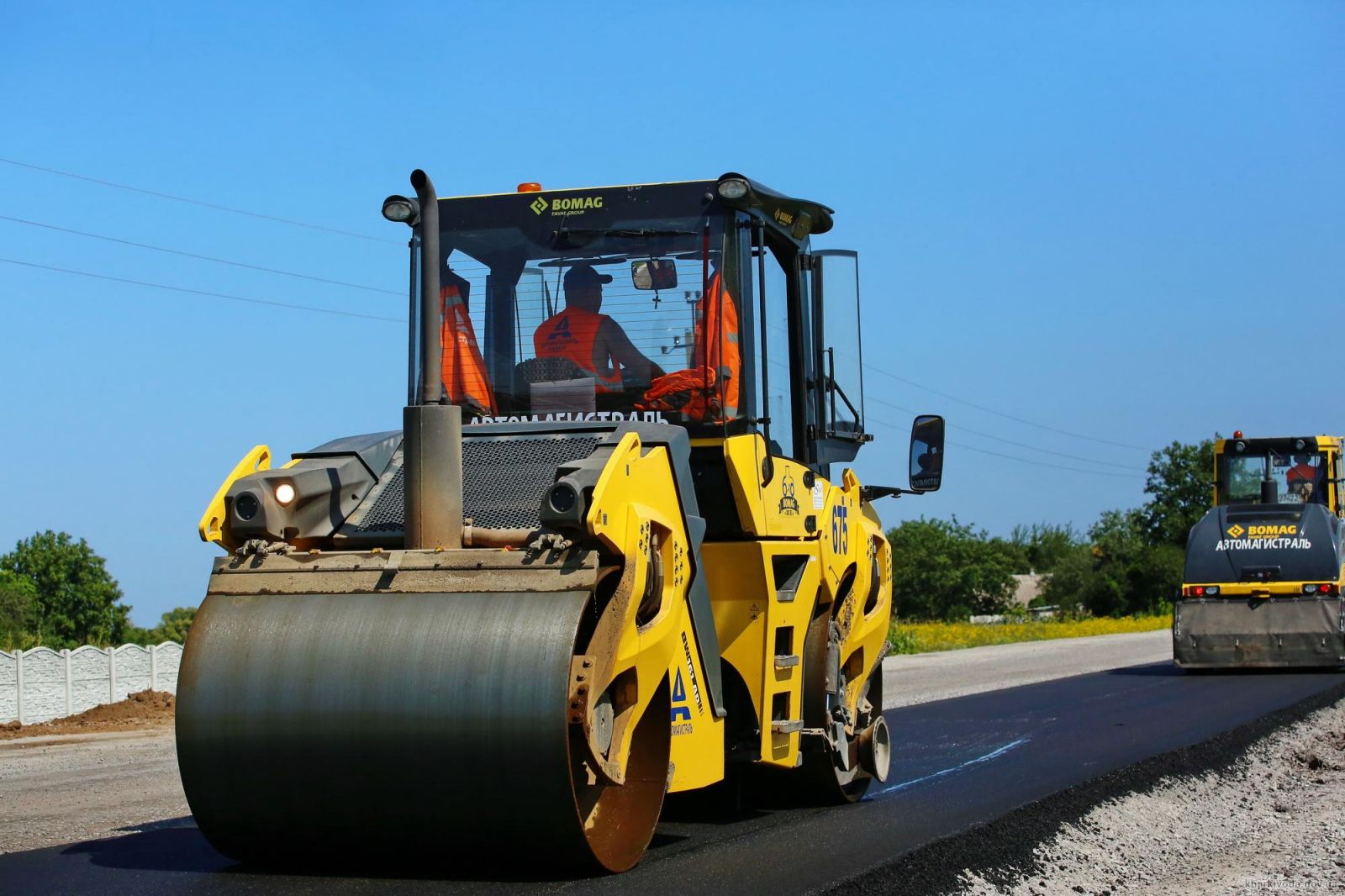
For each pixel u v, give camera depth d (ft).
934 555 287.07
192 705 18.28
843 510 28.19
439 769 17.48
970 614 280.10
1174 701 54.03
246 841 18.74
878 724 29.66
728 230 24.07
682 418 23.59
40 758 45.29
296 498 19.65
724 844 22.61
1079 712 50.26
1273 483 76.84
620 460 18.97
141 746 49.49
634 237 24.35
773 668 24.09
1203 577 69.36
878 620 30.14
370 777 17.72
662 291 24.11
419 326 24.80
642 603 19.62
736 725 23.90
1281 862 24.48
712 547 23.67
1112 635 153.69
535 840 17.70
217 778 18.25
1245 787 33.58
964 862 21.08
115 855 21.53
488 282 24.73
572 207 24.64
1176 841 26.71
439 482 19.12
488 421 24.30
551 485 19.94
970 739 41.63
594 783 19.04
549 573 18.06
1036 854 23.17
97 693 66.95
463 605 18.04
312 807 18.08
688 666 21.27
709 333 23.80
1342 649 66.54
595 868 18.48
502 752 17.24
